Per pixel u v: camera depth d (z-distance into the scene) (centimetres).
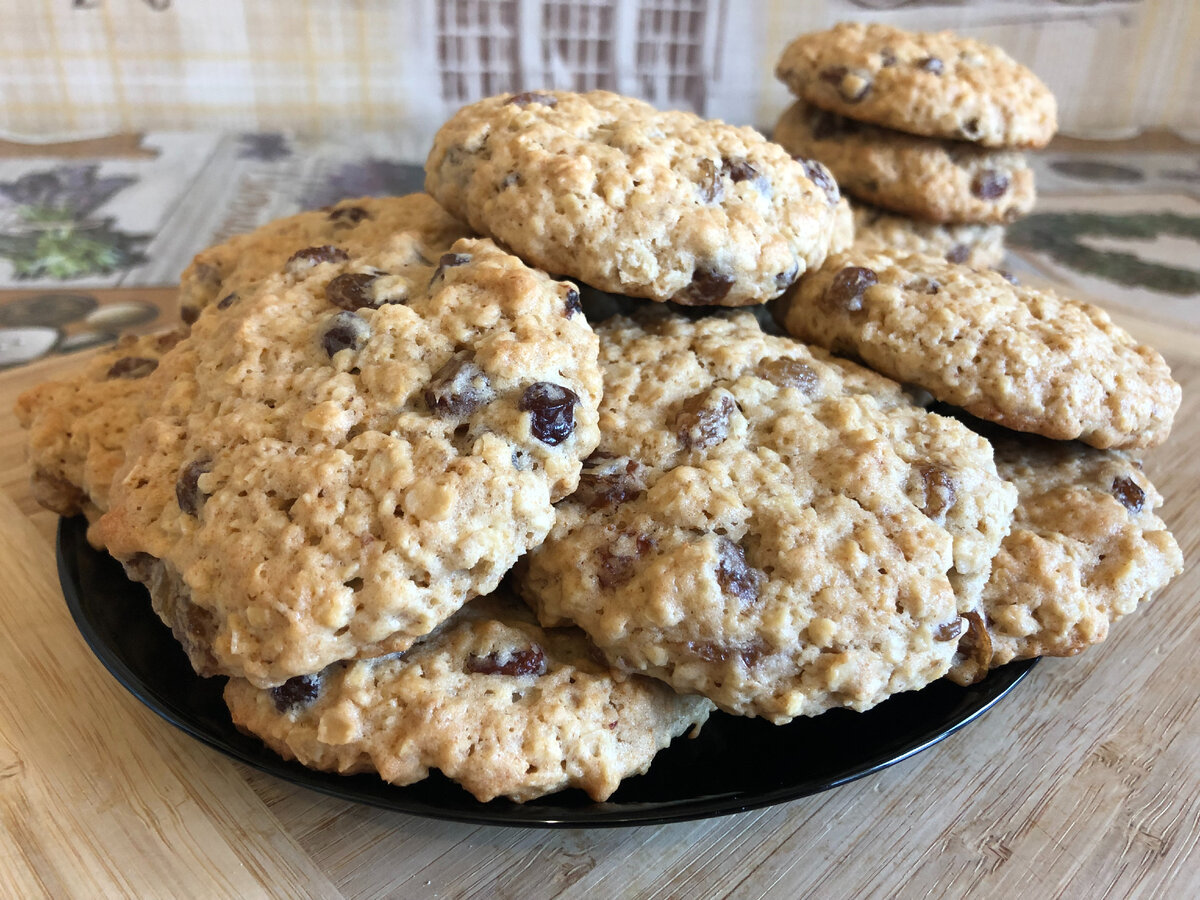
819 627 12
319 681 12
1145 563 15
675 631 13
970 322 16
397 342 13
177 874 12
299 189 35
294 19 38
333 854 13
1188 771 15
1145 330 27
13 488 20
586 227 15
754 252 16
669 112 18
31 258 30
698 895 13
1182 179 40
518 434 13
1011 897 13
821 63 25
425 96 41
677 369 15
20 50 37
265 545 12
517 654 13
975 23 42
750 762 13
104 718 15
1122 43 43
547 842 13
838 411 15
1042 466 16
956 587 14
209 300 19
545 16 40
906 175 24
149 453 14
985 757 15
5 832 13
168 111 39
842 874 13
